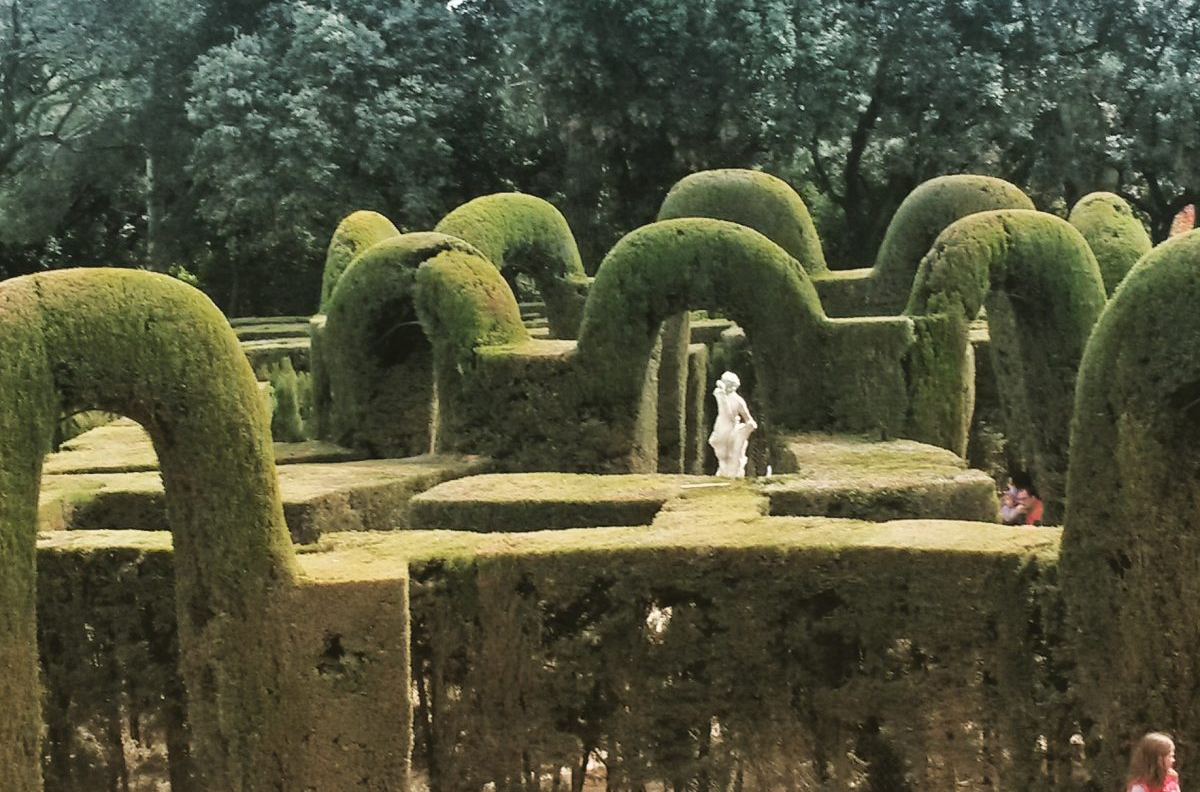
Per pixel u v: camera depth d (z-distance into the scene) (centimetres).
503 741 796
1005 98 3294
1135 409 719
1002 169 3431
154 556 826
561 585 787
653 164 3428
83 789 838
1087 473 731
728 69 3256
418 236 1434
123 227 4150
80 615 834
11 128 3728
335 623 716
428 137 3425
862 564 768
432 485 1232
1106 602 727
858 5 3403
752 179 2119
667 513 902
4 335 644
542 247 1967
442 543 813
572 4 3225
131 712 834
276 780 713
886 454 1172
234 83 3350
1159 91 3225
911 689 767
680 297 1326
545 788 835
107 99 3769
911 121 3347
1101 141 3278
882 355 1321
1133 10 3325
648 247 1322
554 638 792
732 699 786
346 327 1441
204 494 700
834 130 3369
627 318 1319
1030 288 1450
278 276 3866
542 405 1334
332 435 1498
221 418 699
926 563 760
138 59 3719
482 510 999
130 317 678
